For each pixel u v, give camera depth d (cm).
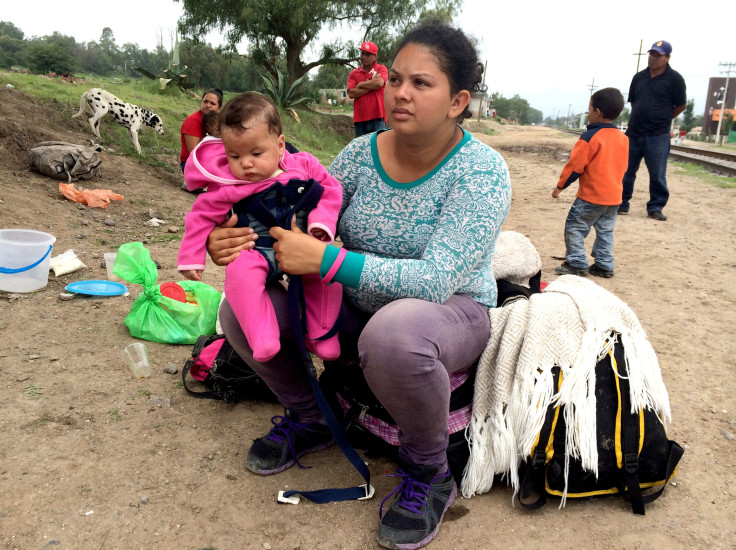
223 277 471
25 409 260
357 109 1008
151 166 878
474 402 228
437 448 204
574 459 211
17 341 325
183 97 1738
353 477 233
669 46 754
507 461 216
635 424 209
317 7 2453
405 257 220
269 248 210
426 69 192
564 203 931
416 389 186
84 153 718
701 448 257
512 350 223
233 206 206
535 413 209
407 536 194
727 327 404
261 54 2659
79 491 212
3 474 217
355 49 2706
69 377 291
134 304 347
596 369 216
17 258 393
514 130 4812
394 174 219
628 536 203
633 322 232
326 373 251
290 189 204
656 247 645
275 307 215
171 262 496
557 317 225
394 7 2562
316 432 243
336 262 191
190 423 262
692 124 12838
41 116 897
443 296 197
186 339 342
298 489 224
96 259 482
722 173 1510
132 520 201
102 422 256
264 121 196
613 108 504
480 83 210
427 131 200
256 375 275
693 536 203
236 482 225
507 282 274
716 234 717
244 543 195
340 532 203
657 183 798
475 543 198
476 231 200
